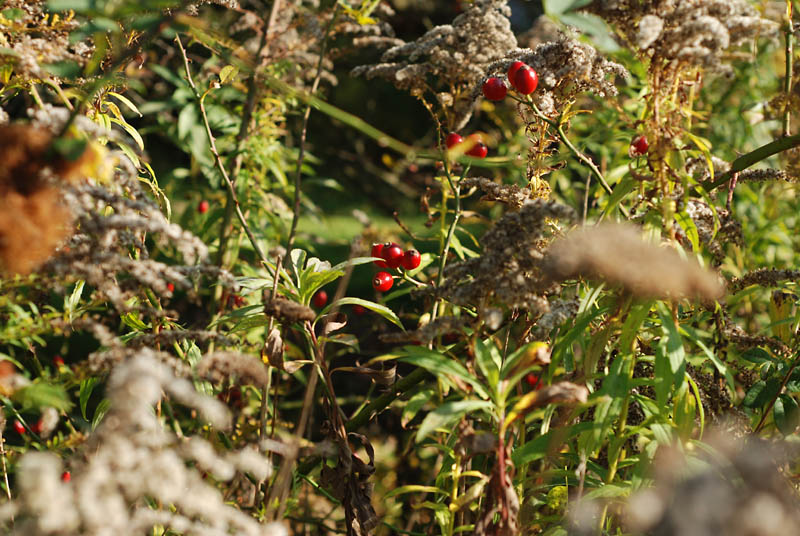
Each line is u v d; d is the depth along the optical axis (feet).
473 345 3.38
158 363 3.22
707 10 3.35
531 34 4.31
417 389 3.73
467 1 3.83
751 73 4.21
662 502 3.14
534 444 3.35
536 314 3.42
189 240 3.25
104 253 3.25
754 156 3.47
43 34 3.43
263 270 3.81
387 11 4.12
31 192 3.18
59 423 3.79
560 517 3.41
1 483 3.43
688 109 3.55
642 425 3.36
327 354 4.14
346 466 3.46
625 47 3.45
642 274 3.26
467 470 3.50
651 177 3.40
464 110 3.81
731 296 3.67
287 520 3.76
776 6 3.77
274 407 3.57
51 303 3.60
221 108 4.17
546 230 3.50
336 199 8.43
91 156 3.21
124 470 3.14
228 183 3.62
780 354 3.53
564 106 3.58
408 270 3.65
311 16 4.04
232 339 3.32
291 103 4.22
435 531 3.77
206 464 3.18
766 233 4.03
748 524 3.03
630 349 3.36
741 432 3.44
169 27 3.34
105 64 3.48
